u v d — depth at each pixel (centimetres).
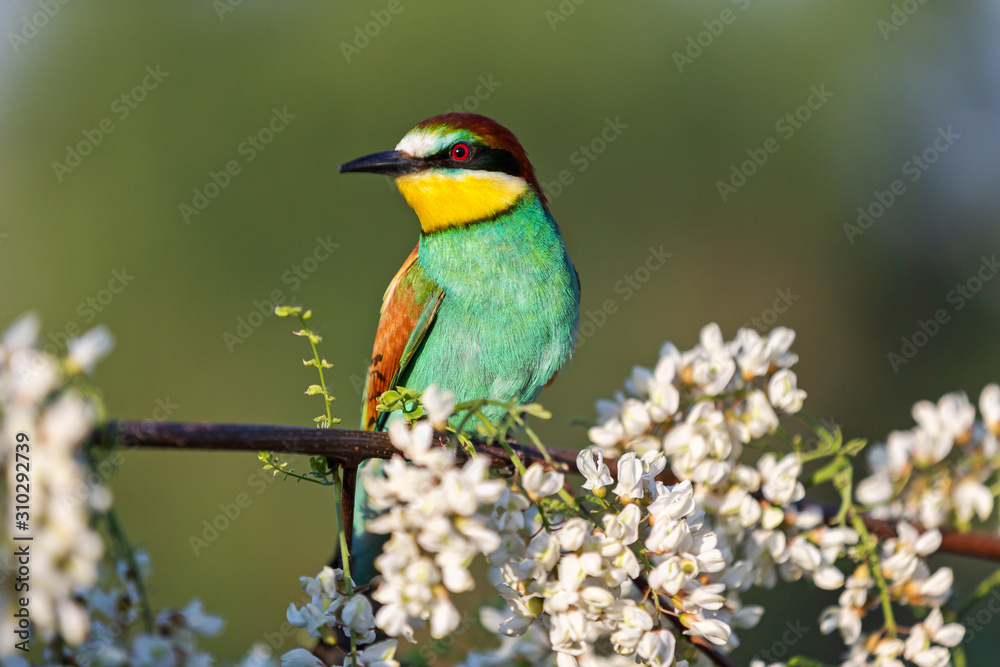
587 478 356
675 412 450
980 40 1691
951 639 413
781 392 449
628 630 327
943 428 502
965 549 485
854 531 430
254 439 333
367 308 1441
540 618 341
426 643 491
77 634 252
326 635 341
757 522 436
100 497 258
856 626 422
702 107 1652
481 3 1569
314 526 1287
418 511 293
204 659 284
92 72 1461
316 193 1472
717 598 342
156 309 1412
